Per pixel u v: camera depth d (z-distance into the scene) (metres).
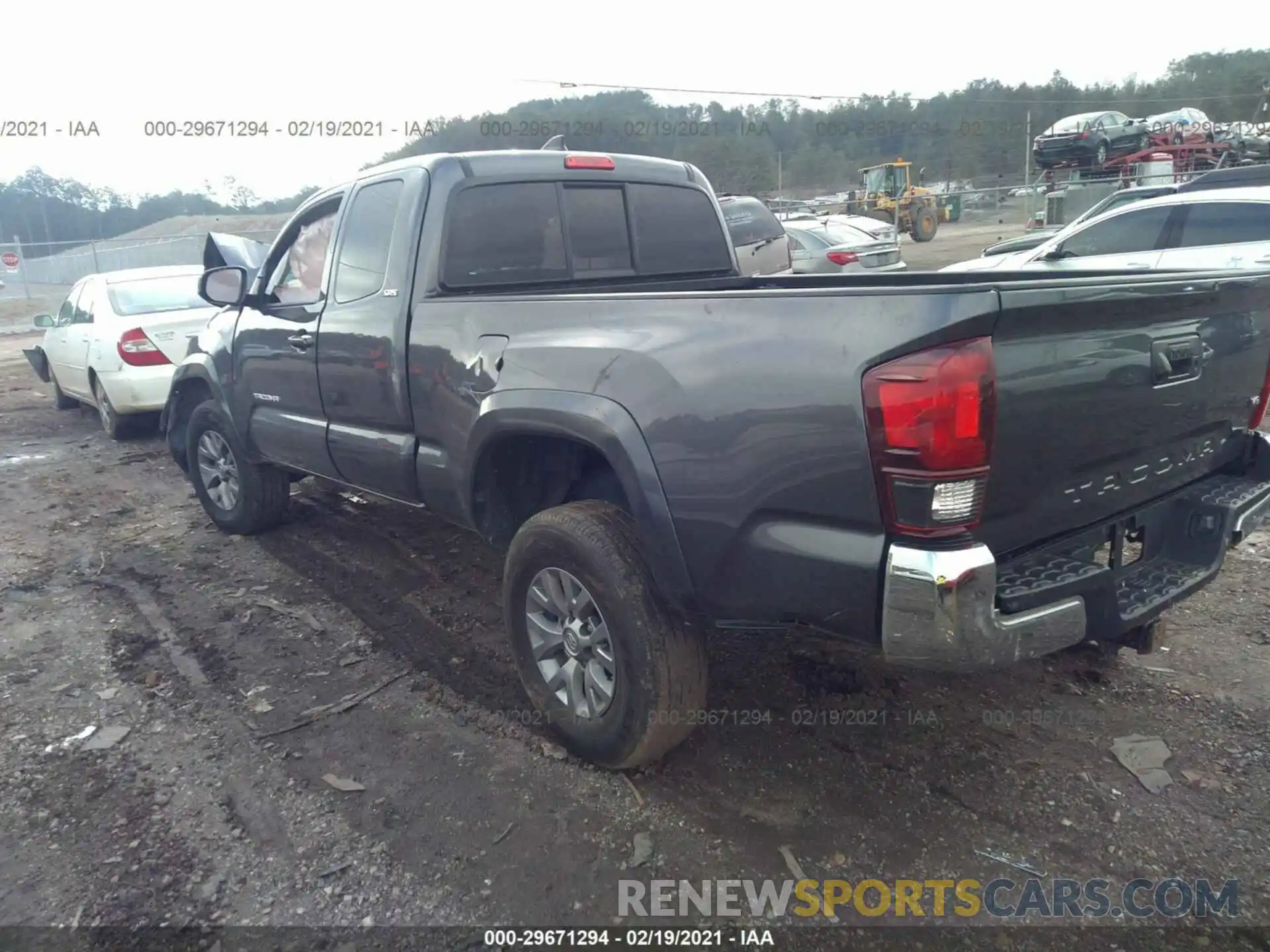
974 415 2.14
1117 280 2.57
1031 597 2.35
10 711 3.60
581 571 2.94
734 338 2.49
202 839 2.83
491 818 2.90
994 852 2.71
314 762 3.21
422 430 3.66
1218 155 24.66
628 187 4.40
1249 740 3.18
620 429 2.74
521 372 3.09
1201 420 3.00
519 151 4.01
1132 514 2.86
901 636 2.26
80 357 8.89
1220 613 4.11
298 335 4.35
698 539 2.62
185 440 6.07
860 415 2.24
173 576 5.02
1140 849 2.70
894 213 25.27
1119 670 3.66
